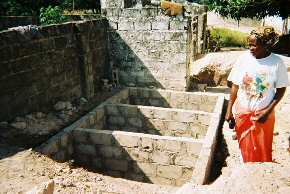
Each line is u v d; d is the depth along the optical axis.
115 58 10.17
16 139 6.16
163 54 9.70
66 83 8.35
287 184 2.59
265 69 3.31
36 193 2.92
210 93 9.48
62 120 7.58
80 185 4.75
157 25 9.51
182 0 15.71
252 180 2.64
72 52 8.51
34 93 7.25
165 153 6.79
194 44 12.53
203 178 5.28
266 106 3.38
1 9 12.77
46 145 6.18
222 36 19.83
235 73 3.50
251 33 3.31
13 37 6.51
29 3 13.59
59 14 11.64
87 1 14.56
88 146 7.18
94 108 8.58
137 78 10.15
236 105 3.55
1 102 6.36
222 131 7.44
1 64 6.27
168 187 5.63
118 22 9.83
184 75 9.68
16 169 5.11
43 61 7.43
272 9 16.09
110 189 4.86
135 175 7.11
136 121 8.74
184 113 8.32
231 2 16.08
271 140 3.46
